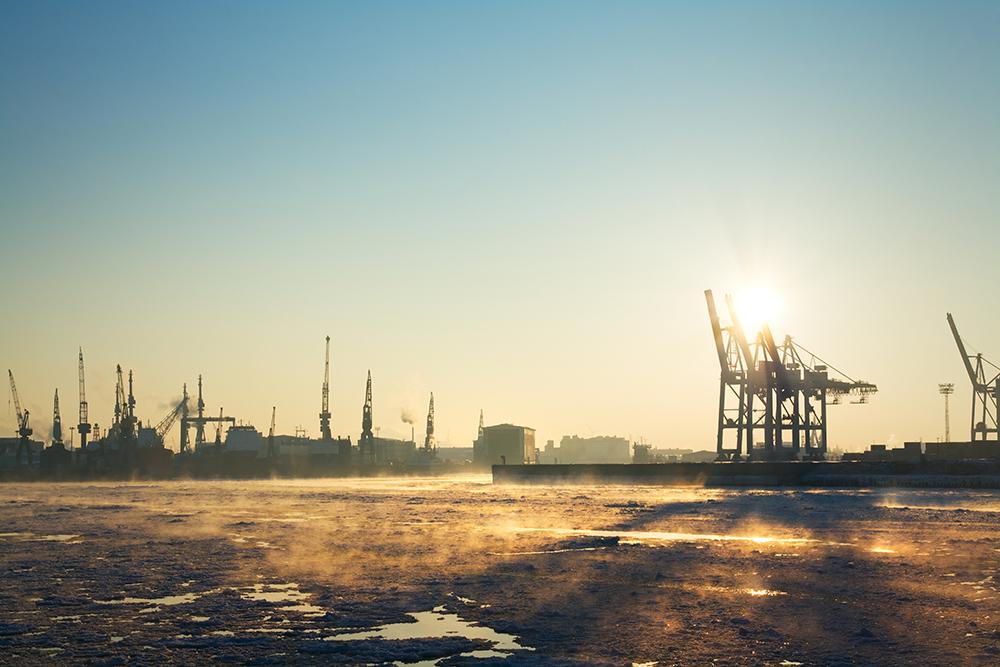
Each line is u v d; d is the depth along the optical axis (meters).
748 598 25.16
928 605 23.81
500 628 21.84
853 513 55.56
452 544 39.66
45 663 18.84
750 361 153.38
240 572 31.17
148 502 83.75
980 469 96.19
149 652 19.69
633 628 21.59
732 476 106.81
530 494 91.56
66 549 39.00
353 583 28.55
